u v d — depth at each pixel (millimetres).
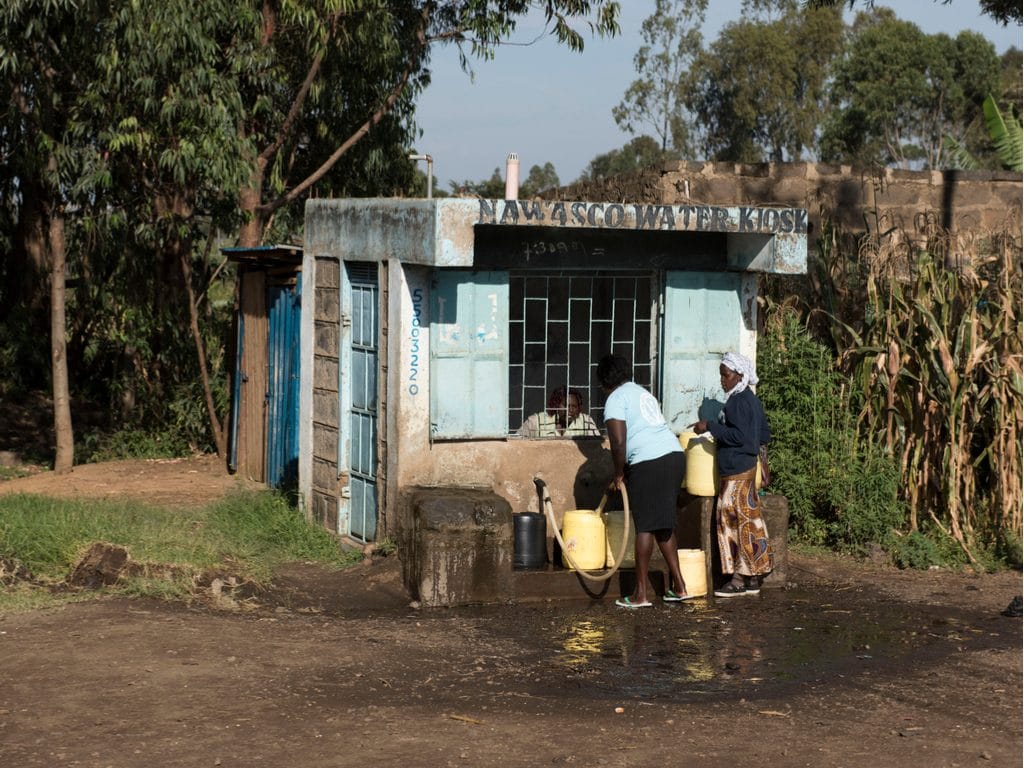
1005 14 18672
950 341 11445
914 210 14609
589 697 6734
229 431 15133
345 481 10797
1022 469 11141
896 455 11453
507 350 9969
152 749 5664
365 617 8570
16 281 21359
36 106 14859
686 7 55344
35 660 6938
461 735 5945
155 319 17000
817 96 56125
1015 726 6301
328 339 11102
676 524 9609
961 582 10188
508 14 17766
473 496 9258
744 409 9312
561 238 10055
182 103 14445
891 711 6543
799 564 10664
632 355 10719
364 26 17031
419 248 9195
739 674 7320
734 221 9805
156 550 9320
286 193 18547
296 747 5727
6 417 19156
